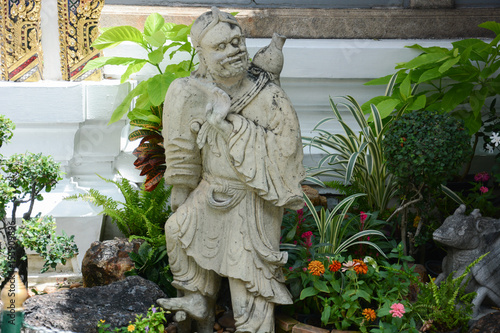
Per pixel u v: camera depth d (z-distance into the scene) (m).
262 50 2.88
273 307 2.92
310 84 4.26
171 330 3.12
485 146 3.82
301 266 3.17
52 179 3.19
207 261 2.90
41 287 3.64
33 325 2.84
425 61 3.71
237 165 2.76
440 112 3.48
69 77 3.85
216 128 2.76
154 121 3.65
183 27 3.77
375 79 4.00
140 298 3.10
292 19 4.28
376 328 2.92
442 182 3.59
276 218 2.93
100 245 3.49
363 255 3.49
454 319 2.94
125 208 3.74
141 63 3.69
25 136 3.82
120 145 4.04
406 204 3.42
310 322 3.12
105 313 2.96
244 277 2.82
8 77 3.76
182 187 2.99
